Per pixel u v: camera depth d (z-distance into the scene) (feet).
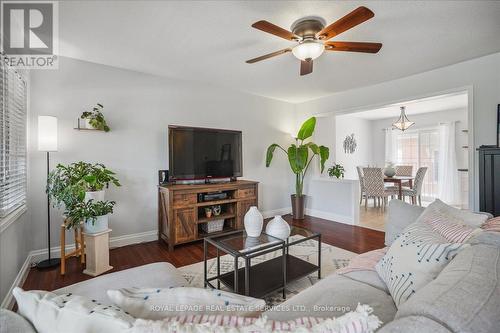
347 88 13.41
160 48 8.59
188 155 11.41
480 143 9.45
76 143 9.56
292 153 14.65
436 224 4.73
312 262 8.89
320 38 6.51
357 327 1.69
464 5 6.20
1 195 6.31
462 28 7.31
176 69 10.64
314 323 1.96
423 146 21.48
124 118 10.59
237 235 7.40
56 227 9.22
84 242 8.61
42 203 8.95
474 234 3.99
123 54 9.09
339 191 14.85
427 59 9.55
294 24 6.81
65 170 8.45
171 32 7.50
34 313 2.05
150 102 11.21
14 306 6.48
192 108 12.42
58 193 7.79
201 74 11.28
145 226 11.17
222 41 8.07
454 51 8.87
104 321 1.85
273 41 8.08
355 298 3.99
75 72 9.52
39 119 7.90
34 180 8.79
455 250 3.50
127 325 1.79
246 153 14.71
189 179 11.50
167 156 11.65
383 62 9.82
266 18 6.75
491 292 2.04
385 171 19.58
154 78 11.30
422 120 21.49
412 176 20.47
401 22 6.96
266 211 15.79
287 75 11.38
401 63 9.93
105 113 10.15
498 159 7.37
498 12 6.49
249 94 14.70
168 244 10.34
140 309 2.32
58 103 9.21
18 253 7.43
